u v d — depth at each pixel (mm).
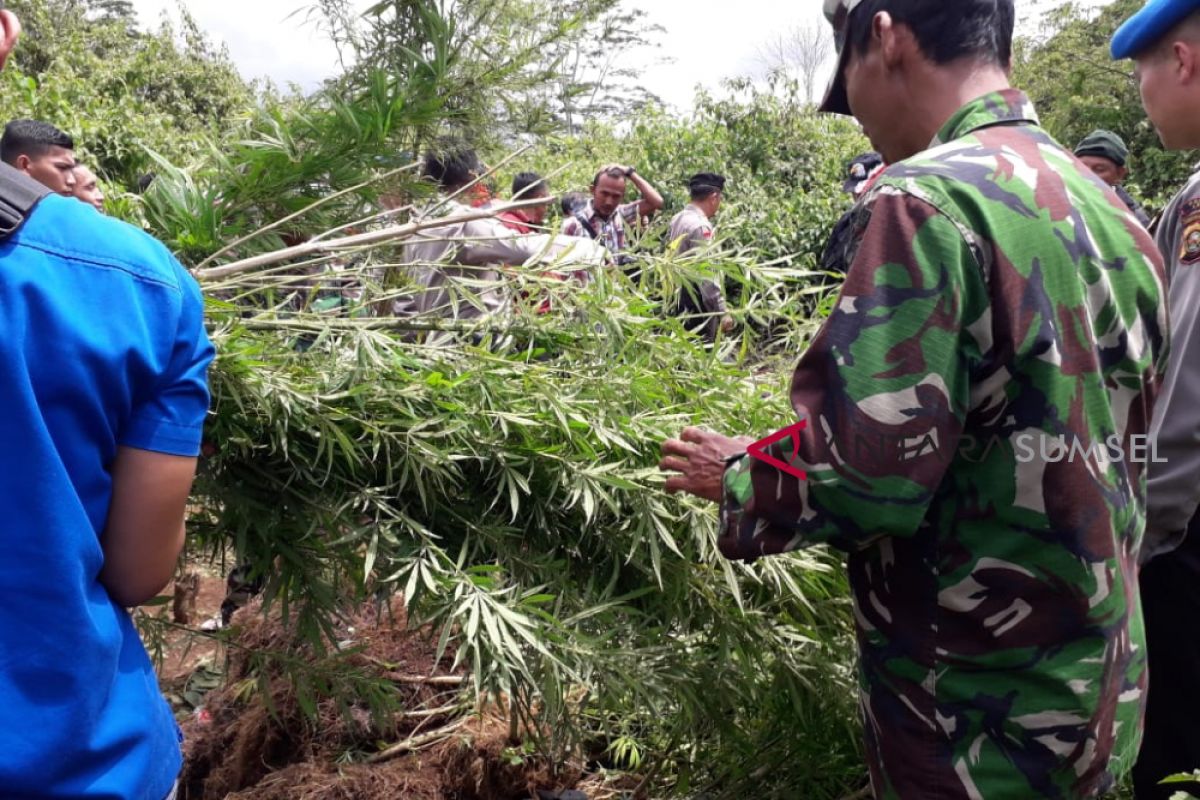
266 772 2549
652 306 2238
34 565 981
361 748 2568
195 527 1924
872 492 1224
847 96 1556
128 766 1087
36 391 977
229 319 1788
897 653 1359
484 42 2359
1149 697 1969
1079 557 1249
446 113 2396
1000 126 1364
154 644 2111
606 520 2000
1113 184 4043
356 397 1812
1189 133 1840
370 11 2324
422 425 1815
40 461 975
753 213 8242
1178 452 1854
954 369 1223
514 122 2492
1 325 954
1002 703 1294
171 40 12641
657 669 1923
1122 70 10094
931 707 1333
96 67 11258
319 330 1949
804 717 2068
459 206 2586
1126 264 1336
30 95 5484
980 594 1288
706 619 2027
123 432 1067
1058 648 1273
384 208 2512
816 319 2318
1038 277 1231
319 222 2352
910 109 1439
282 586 1919
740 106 10484
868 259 1251
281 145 2250
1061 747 1284
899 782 1383
